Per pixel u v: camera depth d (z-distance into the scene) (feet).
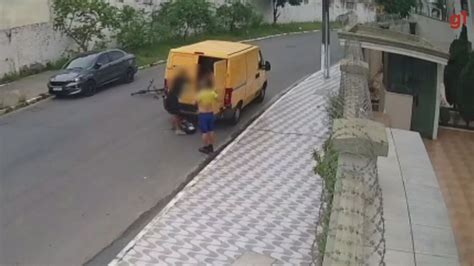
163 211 34.96
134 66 79.92
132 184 40.09
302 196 37.55
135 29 99.40
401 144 39.81
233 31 129.29
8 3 75.61
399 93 54.39
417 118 54.95
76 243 31.53
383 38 52.08
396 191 31.53
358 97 34.88
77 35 88.48
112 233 32.76
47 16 83.66
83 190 38.81
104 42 93.71
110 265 28.81
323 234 20.68
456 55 60.23
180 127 52.70
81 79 68.33
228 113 55.06
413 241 25.77
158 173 42.37
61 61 85.81
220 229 32.65
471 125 59.16
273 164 43.83
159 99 66.95
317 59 99.14
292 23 158.61
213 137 49.52
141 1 106.93
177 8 113.50
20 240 31.73
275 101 66.03
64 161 44.57
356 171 22.50
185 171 42.96
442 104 63.05
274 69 88.28
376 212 21.18
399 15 91.04
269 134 51.83
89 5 87.61
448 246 25.55
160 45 107.55
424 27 88.12
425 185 32.60
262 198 37.19
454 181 42.47
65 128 54.39
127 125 55.31
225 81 53.52
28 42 79.87
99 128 54.19
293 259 29.27
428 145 52.80
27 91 69.72
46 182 40.19
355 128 26.45
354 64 45.44
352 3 159.53
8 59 76.07
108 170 42.73
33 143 49.37
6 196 37.60
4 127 54.85
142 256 29.58
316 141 49.85
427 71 53.67
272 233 32.19
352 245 16.57
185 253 29.89
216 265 28.68
